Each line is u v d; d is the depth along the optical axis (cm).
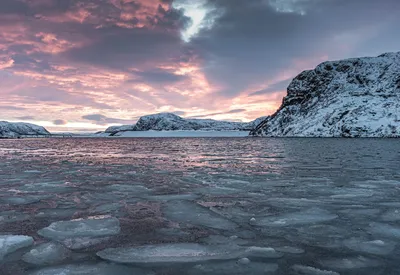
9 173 1315
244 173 1285
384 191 871
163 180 1100
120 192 874
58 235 499
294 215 620
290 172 1315
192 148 3797
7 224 566
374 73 12988
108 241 472
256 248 437
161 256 412
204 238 488
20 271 371
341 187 939
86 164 1722
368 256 411
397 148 3347
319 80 14600
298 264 387
